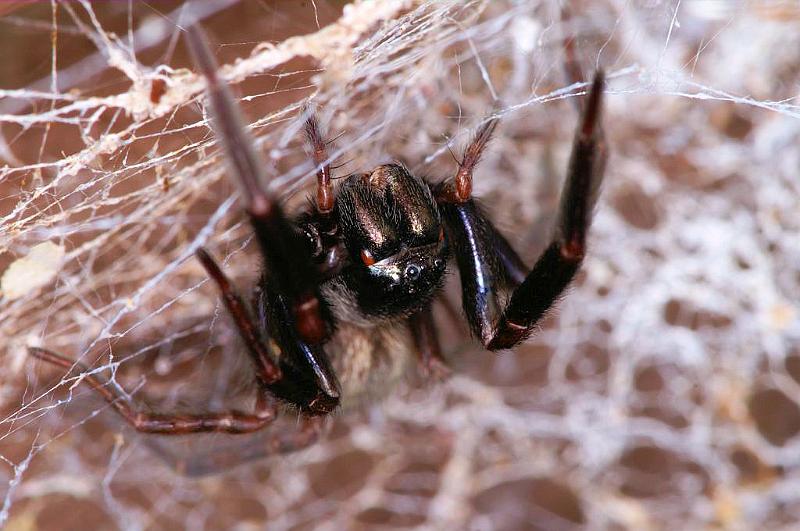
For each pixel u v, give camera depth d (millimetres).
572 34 98
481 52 101
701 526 111
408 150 100
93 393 96
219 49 93
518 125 103
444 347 103
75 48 94
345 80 93
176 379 103
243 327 89
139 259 101
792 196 111
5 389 100
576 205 84
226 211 98
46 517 108
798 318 111
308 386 91
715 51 106
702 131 110
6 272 97
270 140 96
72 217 97
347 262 92
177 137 94
